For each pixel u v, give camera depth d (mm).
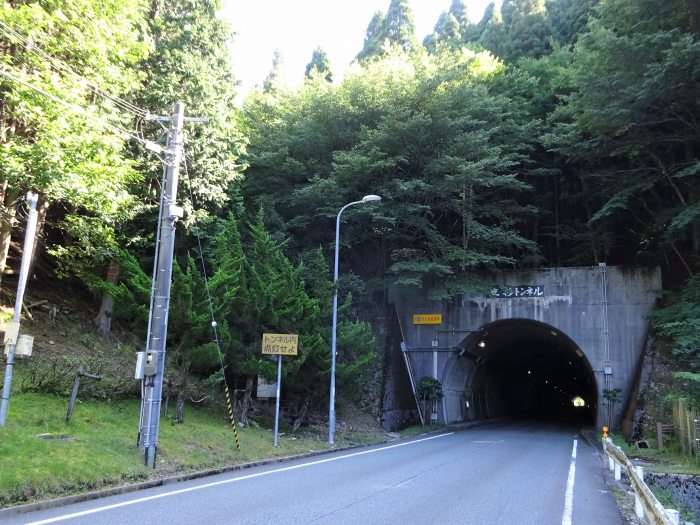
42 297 18562
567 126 29484
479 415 45562
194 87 19391
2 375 13234
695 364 22703
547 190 38906
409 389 33500
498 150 30266
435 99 29266
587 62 26906
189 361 16312
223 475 12094
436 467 14172
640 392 27234
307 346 19703
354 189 29781
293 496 9383
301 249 30500
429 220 35000
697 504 15164
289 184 30594
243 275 19062
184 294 16078
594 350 31531
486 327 34562
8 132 14828
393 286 32469
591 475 13859
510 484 11594
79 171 13305
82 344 17422
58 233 21016
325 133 30594
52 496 8430
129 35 15508
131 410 14875
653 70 23828
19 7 13172
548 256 39406
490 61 39281
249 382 19062
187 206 19453
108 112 16141
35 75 13508
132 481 10211
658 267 31266
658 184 31797
